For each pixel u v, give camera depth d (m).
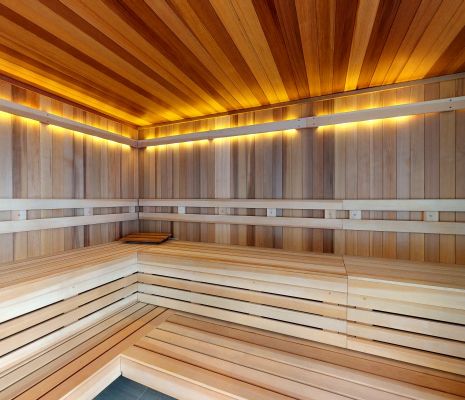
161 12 1.17
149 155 2.86
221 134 2.40
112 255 1.97
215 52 1.50
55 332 1.48
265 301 1.65
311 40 1.38
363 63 1.61
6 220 1.78
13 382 1.18
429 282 1.34
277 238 2.26
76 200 2.23
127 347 1.46
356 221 1.97
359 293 1.46
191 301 1.87
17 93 1.85
